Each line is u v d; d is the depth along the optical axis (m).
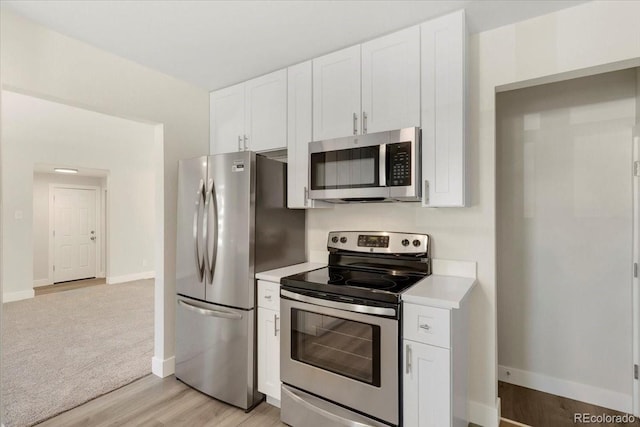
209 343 2.32
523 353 2.43
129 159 6.30
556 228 2.31
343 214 2.53
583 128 2.22
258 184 2.23
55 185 6.18
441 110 1.85
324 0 1.71
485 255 2.00
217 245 2.30
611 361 2.15
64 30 1.99
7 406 2.18
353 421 1.72
